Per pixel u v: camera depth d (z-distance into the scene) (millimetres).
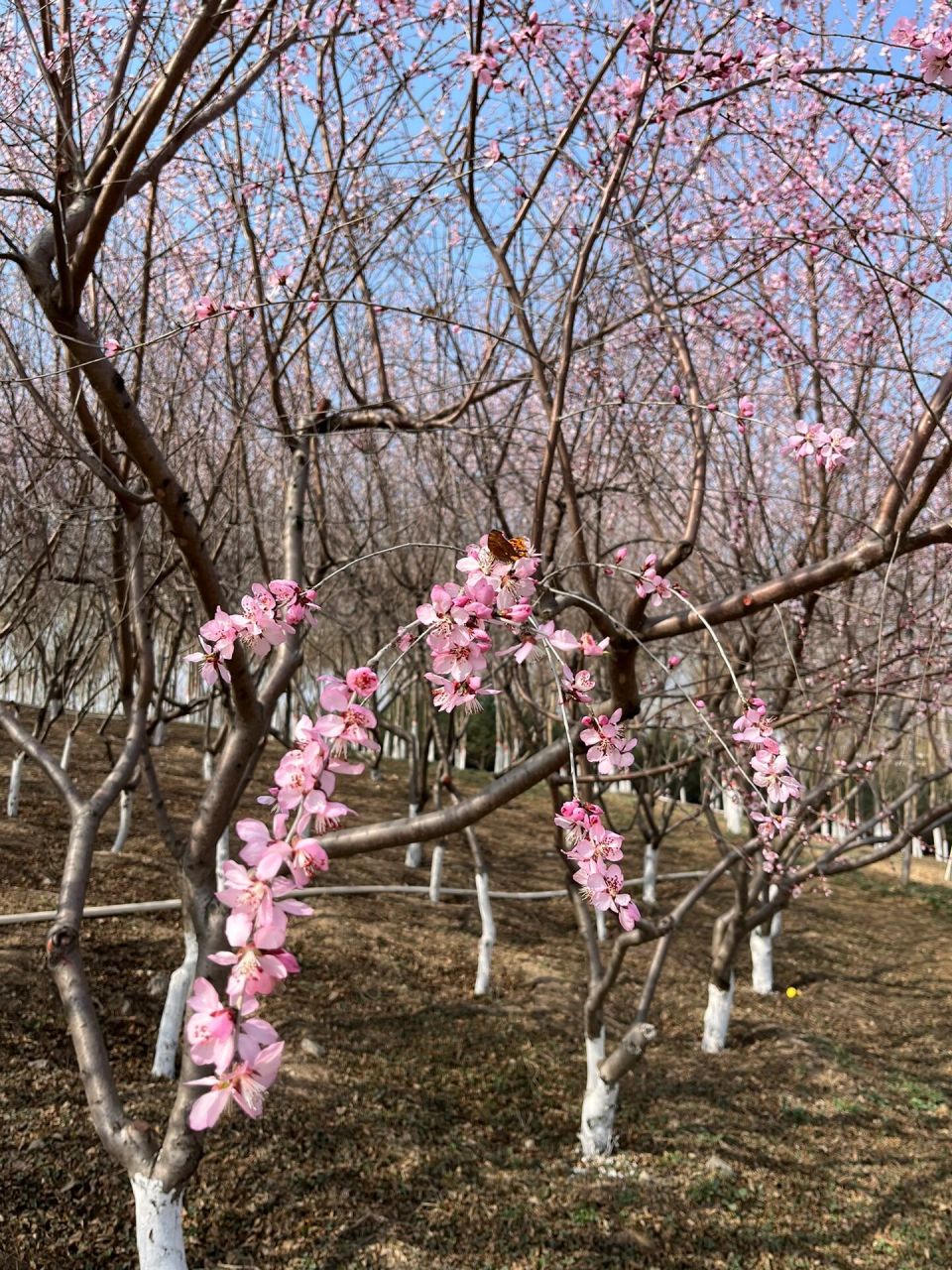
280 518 6023
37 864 6406
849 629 4473
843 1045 5695
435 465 5434
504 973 6117
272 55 2723
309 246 3539
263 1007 5047
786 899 5340
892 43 1979
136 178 2389
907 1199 3910
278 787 1218
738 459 4141
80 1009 2664
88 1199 3197
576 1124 4367
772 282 4082
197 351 4129
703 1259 3355
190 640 6039
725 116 2404
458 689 1514
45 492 4324
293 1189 3443
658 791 8125
